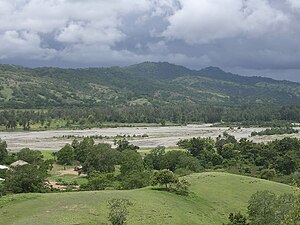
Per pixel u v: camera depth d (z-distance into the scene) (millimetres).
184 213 72062
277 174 142000
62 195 74500
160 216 66938
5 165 149375
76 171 148125
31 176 97750
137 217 64375
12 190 94250
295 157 153250
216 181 97250
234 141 195875
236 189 92500
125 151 154125
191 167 147500
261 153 165375
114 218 59438
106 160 146000
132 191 81000
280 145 172000
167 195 80562
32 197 73188
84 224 58375
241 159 166375
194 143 175000
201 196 85312
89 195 73875
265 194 67750
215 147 192000
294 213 40938
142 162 145125
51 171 147125
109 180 120125
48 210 64500
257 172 145875
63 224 57938
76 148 169375
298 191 44312
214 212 78500
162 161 150250
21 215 63562
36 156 159000
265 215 65250
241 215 72812
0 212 66500
